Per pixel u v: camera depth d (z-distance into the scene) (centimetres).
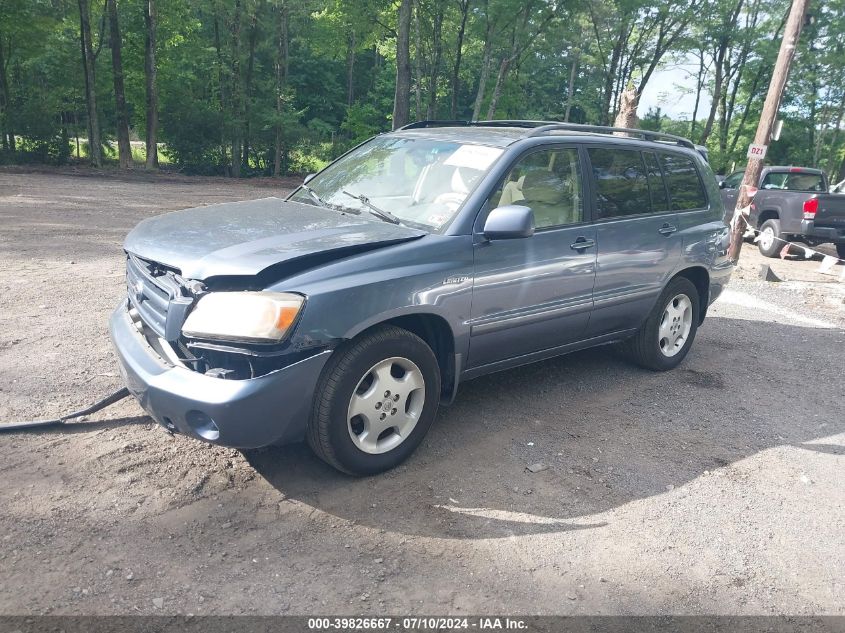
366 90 5825
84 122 3553
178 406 316
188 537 307
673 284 563
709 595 296
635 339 563
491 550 315
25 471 352
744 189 1180
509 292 417
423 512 342
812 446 461
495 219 380
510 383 538
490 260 402
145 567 284
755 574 313
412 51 3534
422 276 366
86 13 2861
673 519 355
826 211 1316
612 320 511
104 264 856
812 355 680
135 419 420
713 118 3947
